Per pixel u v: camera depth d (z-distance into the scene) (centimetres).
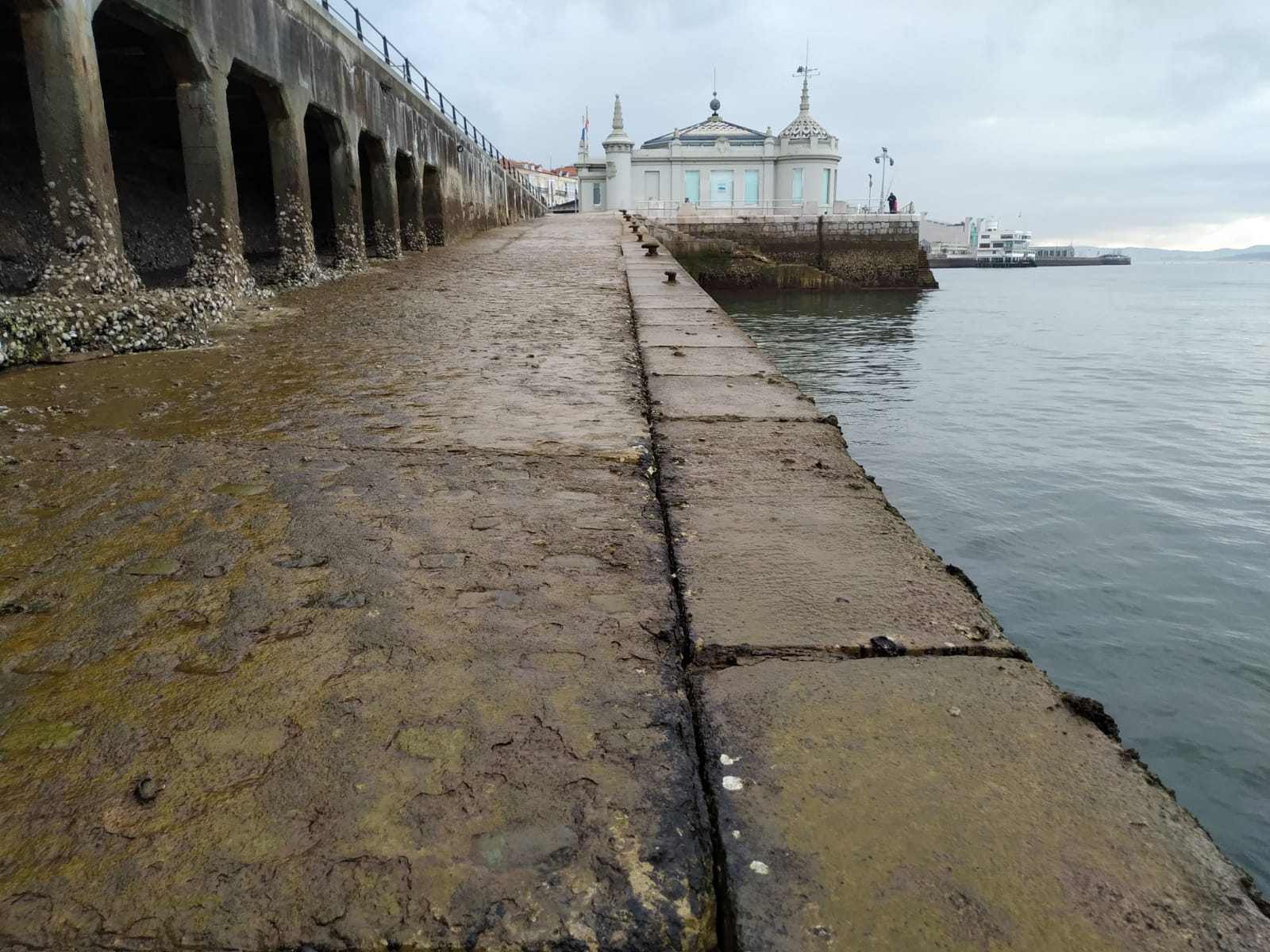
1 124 1112
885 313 3441
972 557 794
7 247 1101
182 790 154
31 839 143
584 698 182
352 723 173
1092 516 905
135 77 1129
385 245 1767
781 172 5672
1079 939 125
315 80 1282
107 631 213
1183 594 708
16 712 178
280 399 482
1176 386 1734
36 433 408
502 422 423
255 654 201
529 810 149
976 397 1606
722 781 159
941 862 139
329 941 125
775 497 316
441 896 132
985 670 196
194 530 280
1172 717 530
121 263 756
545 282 1229
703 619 220
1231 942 125
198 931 126
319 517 291
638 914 130
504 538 272
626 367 572
